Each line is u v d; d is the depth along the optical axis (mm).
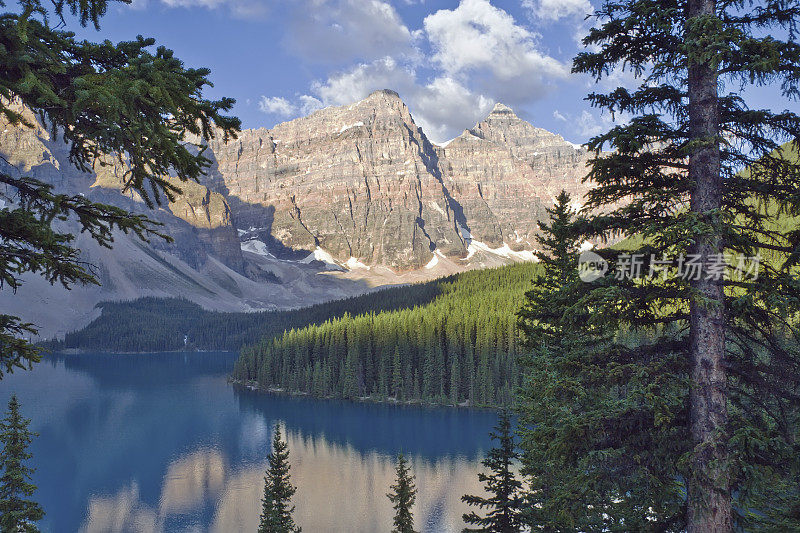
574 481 10914
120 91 6926
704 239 9969
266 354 177375
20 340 8109
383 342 151625
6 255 7918
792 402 10172
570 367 11508
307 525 64750
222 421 124812
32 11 6828
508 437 25172
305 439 105188
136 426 121812
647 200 10719
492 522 23828
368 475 83438
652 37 11438
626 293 10336
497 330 135125
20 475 26953
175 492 80062
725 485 9680
